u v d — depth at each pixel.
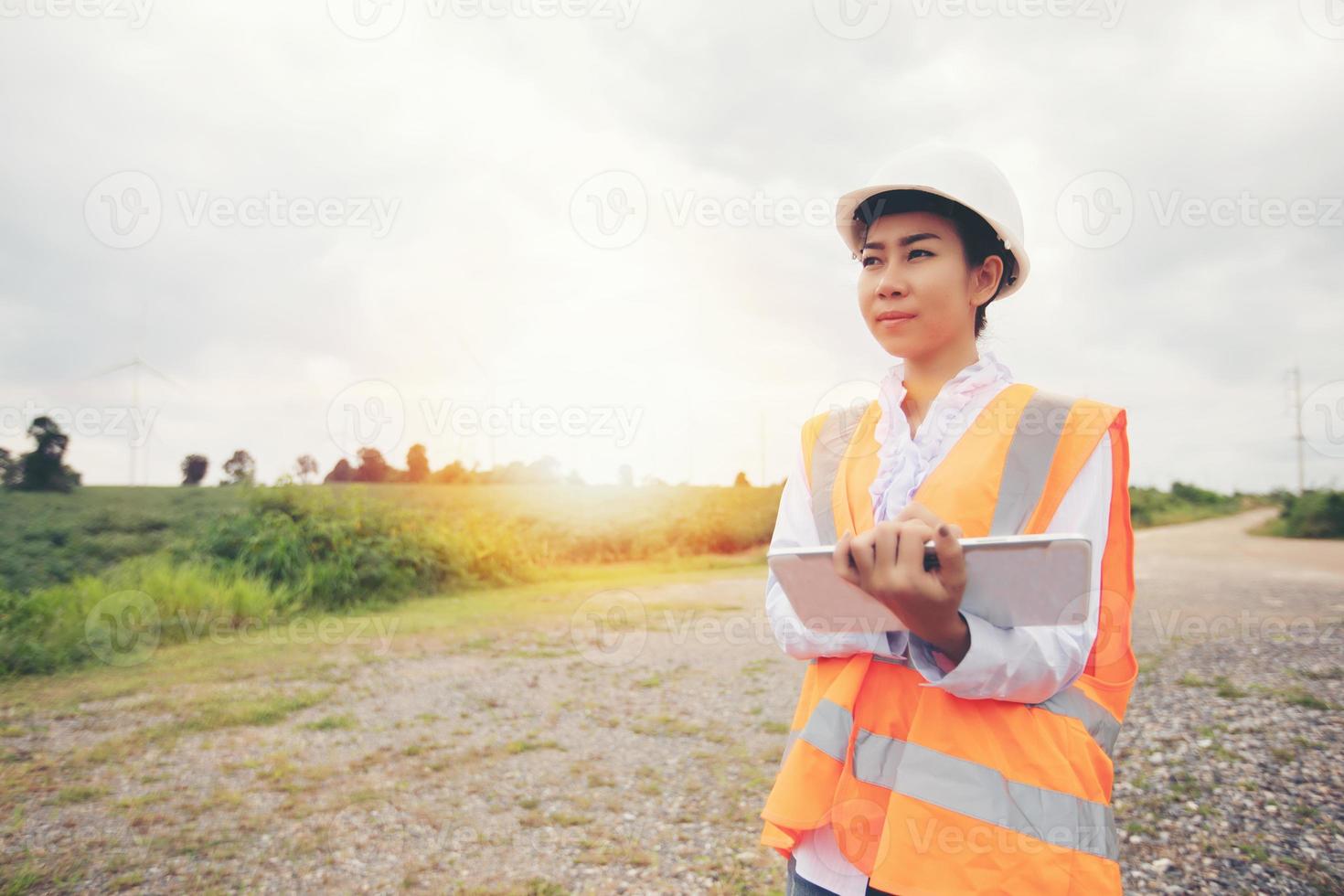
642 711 5.55
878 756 1.12
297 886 3.14
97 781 4.22
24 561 8.82
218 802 3.96
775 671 6.71
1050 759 1.04
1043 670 0.99
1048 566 0.92
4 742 4.80
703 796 4.03
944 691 1.09
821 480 1.38
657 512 18.38
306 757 4.62
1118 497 1.15
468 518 13.56
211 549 9.77
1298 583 10.35
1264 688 5.04
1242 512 37.81
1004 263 1.27
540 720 5.35
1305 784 3.56
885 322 1.26
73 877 3.19
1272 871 2.89
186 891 3.09
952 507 1.12
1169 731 4.34
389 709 5.62
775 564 1.08
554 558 15.76
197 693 5.96
